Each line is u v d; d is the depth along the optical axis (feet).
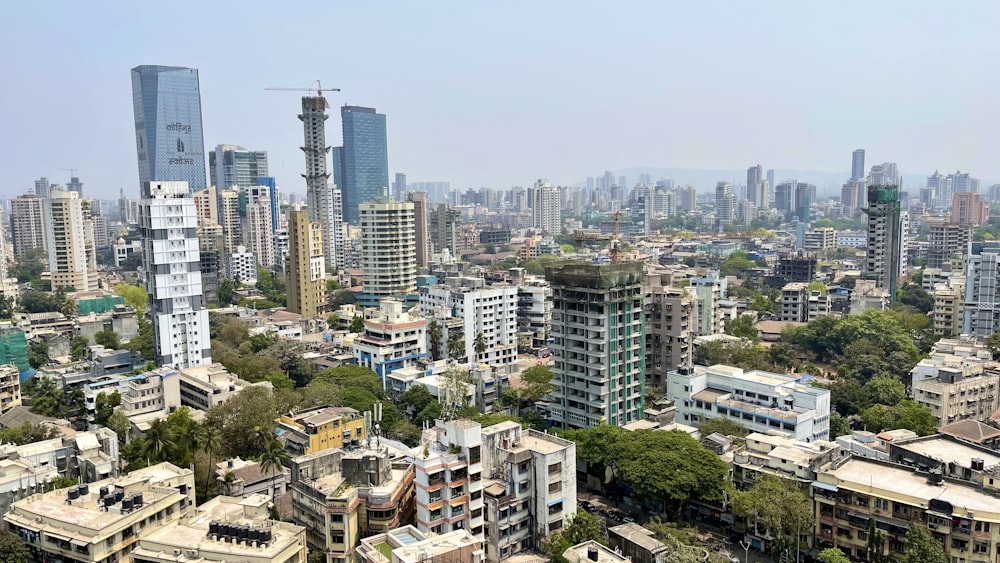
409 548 343.26
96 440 524.11
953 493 436.76
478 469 435.12
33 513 402.31
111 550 383.04
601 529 482.28
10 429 593.01
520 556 452.76
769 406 648.38
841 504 453.17
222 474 528.63
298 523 447.42
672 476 501.97
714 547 472.03
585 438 574.56
